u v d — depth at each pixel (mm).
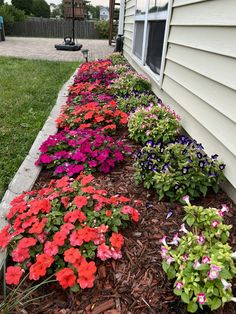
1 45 12305
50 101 4551
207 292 1255
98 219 1752
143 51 4980
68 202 1865
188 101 2811
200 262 1351
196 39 2613
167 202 2070
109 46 13320
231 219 1856
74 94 4508
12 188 2287
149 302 1405
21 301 1431
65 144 2760
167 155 2219
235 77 1949
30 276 1385
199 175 2037
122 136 3205
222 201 2047
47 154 2682
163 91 3762
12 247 1612
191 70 2740
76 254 1435
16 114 3949
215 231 1505
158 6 4105
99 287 1484
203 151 2471
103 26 18672
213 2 2293
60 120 3314
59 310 1396
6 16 17453
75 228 1659
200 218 1557
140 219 1911
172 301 1397
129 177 2416
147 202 2078
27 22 18422
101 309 1390
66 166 2465
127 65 6738
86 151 2551
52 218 1706
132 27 6758
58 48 11281
